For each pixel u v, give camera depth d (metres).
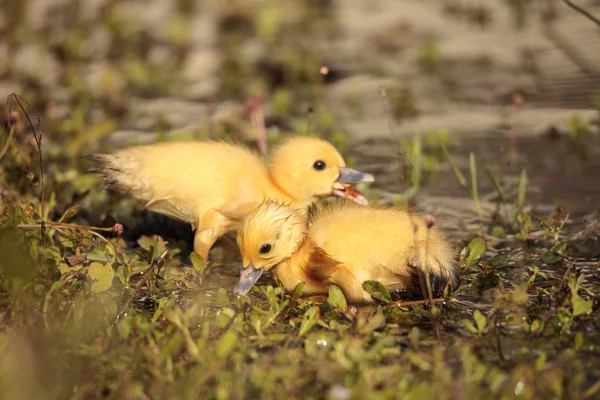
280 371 6.94
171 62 21.52
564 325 7.94
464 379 6.79
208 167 10.67
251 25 25.11
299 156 11.17
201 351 7.12
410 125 16.75
